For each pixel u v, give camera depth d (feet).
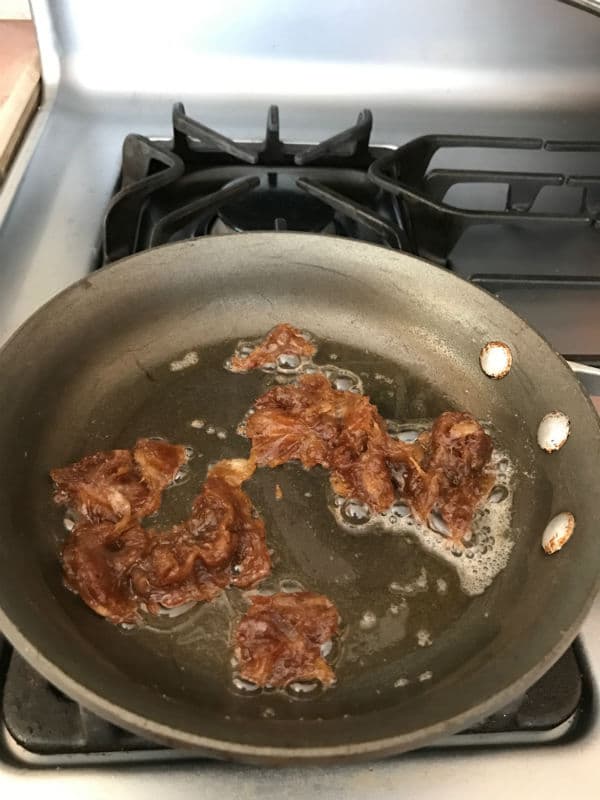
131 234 1.37
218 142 1.45
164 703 0.81
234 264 1.29
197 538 1.05
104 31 1.67
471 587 1.04
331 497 1.13
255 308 1.33
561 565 0.95
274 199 1.50
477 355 1.25
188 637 0.97
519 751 0.87
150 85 1.72
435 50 1.71
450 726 0.75
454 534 1.08
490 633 0.97
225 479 1.13
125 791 0.82
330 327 1.34
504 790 0.84
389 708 0.87
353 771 0.85
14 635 0.79
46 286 1.35
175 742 0.73
